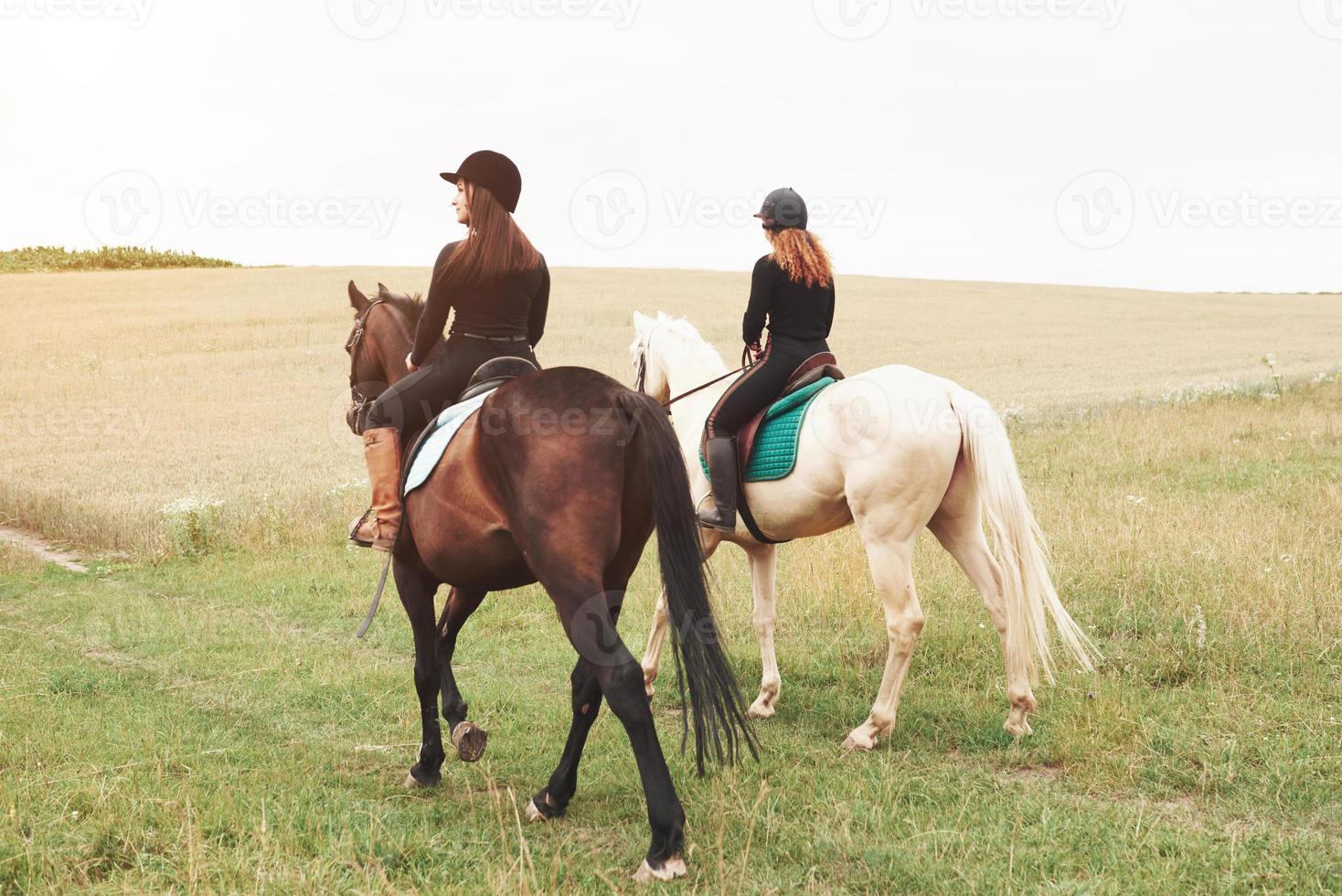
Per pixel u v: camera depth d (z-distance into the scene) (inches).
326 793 167.9
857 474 185.2
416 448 162.2
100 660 268.7
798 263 199.8
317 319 1413.6
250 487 537.0
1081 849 141.1
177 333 1311.5
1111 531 304.2
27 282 1907.0
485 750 192.1
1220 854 136.9
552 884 128.3
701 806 159.8
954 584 282.0
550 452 134.6
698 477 217.5
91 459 665.0
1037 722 192.7
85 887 132.7
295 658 261.1
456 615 182.9
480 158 166.1
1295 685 194.9
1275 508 323.0
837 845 143.7
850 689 223.3
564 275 2085.4
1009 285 2245.3
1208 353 1184.2
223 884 129.5
